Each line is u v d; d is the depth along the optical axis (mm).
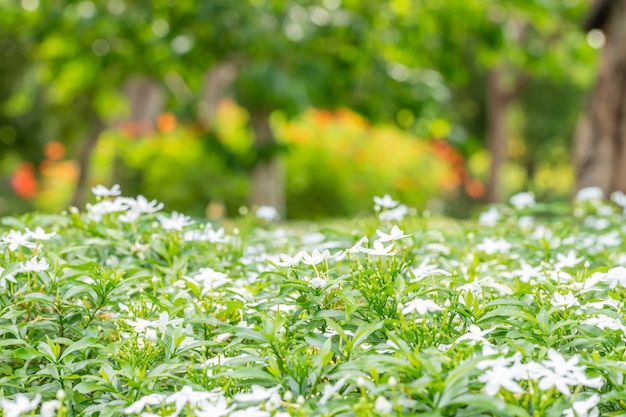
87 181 14625
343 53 8195
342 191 11742
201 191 11500
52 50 8922
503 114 21625
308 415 1967
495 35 8711
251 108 8086
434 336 2297
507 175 30078
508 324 2480
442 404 1854
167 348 2473
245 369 2160
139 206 3674
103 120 14289
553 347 2418
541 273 3189
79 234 3812
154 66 8688
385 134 11953
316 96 7988
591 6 8422
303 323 2514
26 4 8656
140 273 2971
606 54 8312
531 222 4898
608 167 8359
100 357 2566
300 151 11625
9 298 2883
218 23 7555
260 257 3715
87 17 7859
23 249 3205
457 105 25188
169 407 2102
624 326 2346
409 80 8469
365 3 8297
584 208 5199
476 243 4215
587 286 2697
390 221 4270
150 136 11602
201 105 8656
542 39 16062
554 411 1900
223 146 8438
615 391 2002
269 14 7465
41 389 2461
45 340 2787
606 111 8328
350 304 2387
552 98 25422
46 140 17703
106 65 8617
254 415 1918
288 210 11750
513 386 1831
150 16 8000
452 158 12625
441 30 8672
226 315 2822
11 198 18172
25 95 11773
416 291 2689
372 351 2242
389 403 1813
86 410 2285
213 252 3713
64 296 2703
